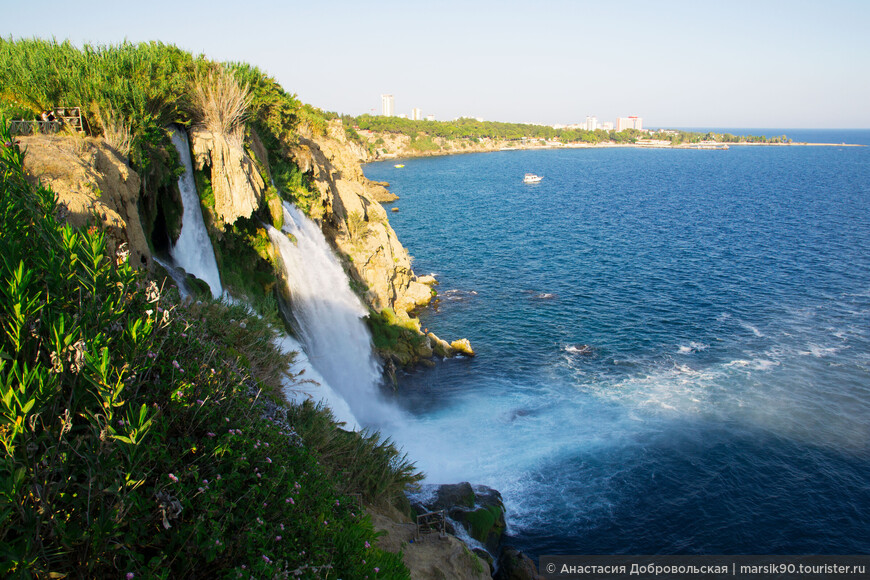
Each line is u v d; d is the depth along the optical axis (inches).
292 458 492.4
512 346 1852.9
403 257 2341.3
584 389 1553.9
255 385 619.2
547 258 2994.6
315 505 469.7
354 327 1620.3
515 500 1112.8
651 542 1017.5
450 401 1508.4
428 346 1770.4
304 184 1806.1
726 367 1662.2
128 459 298.2
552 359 1748.3
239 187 1247.5
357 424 1315.2
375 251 2076.8
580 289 2434.8
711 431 1337.4
